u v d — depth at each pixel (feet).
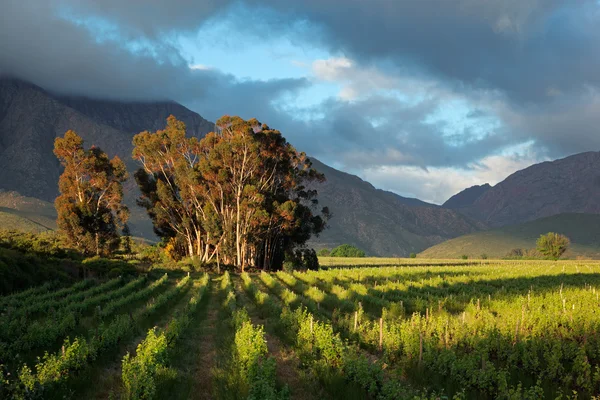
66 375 41.39
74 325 65.36
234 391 39.65
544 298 104.06
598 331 61.41
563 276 177.47
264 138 232.53
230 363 49.11
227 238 229.25
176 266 214.48
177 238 253.44
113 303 87.51
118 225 248.52
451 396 41.55
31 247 160.97
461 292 124.47
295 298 100.63
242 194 230.89
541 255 464.65
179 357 53.16
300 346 57.41
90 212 228.02
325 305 99.76
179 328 61.67
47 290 117.39
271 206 229.04
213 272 213.25
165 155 244.63
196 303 91.40
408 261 409.69
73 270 151.12
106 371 47.85
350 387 41.34
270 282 143.84
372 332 59.57
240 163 230.48
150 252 268.00
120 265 168.66
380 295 114.52
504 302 95.30
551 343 55.11
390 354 53.47
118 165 248.32
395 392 37.58
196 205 240.53
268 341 63.57
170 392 40.68
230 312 84.02
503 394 39.58
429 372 47.73
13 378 43.37
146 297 110.52
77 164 239.30
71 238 224.33
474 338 55.31
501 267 232.94
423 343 52.49
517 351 50.65
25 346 52.65
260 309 91.66
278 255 255.50
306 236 250.78
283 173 249.55
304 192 263.49
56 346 56.49
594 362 53.57
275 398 35.42
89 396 39.75
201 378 46.14
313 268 245.45
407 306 97.09
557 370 46.62
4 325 57.88
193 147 240.12
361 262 389.60
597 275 184.85
